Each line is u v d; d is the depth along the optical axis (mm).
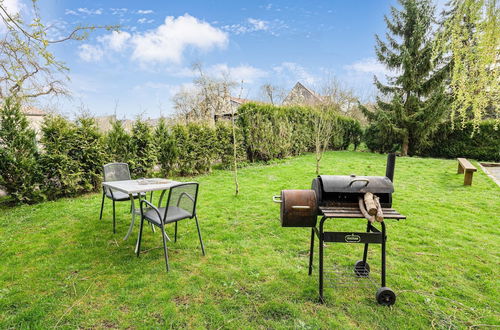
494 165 10281
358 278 2588
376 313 2088
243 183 6836
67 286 2438
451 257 3012
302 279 2566
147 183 3613
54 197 5535
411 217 4316
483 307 2174
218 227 3918
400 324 1972
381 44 12828
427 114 11633
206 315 2062
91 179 6188
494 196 5492
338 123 14664
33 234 3686
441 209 4711
